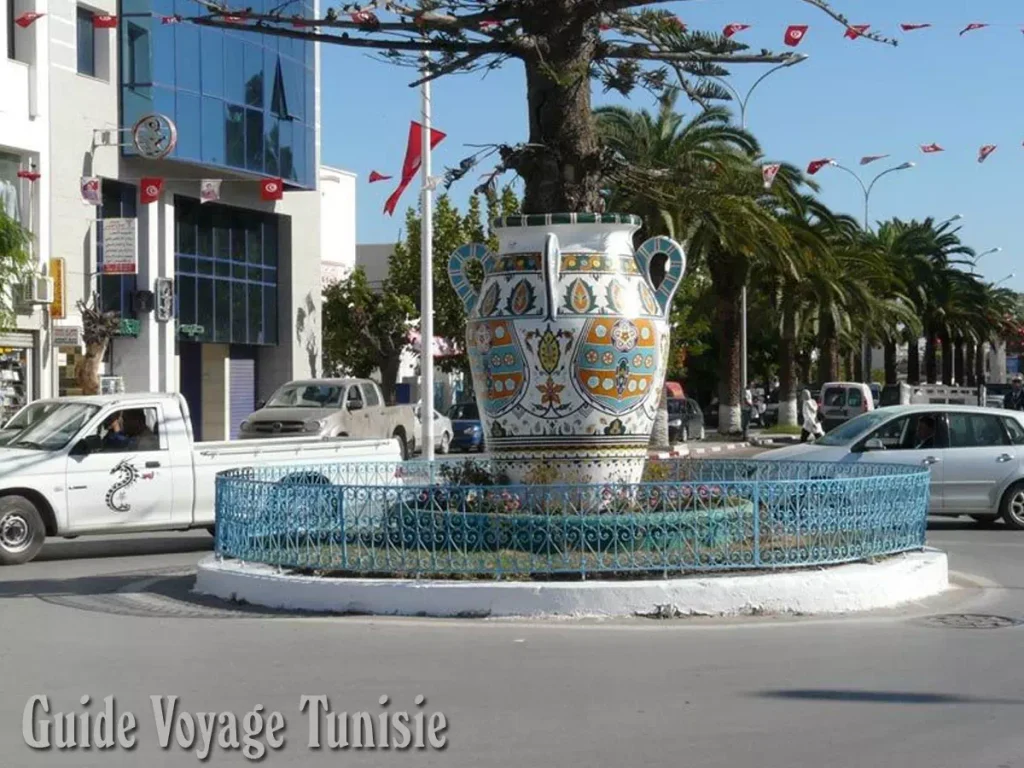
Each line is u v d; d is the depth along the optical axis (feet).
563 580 37.35
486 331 42.65
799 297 156.76
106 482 54.29
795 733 24.81
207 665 31.04
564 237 42.52
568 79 41.19
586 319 41.52
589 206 43.80
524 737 24.63
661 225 106.22
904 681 29.12
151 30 113.09
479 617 36.42
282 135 130.62
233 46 122.31
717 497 38.58
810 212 151.23
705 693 27.94
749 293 176.35
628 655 31.78
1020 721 25.77
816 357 277.23
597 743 24.18
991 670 30.27
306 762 23.47
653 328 42.70
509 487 38.24
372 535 38.63
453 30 41.65
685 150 109.91
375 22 40.98
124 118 113.80
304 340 143.43
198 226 128.98
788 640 33.68
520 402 41.98
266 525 40.91
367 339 160.66
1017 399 138.00
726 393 152.56
